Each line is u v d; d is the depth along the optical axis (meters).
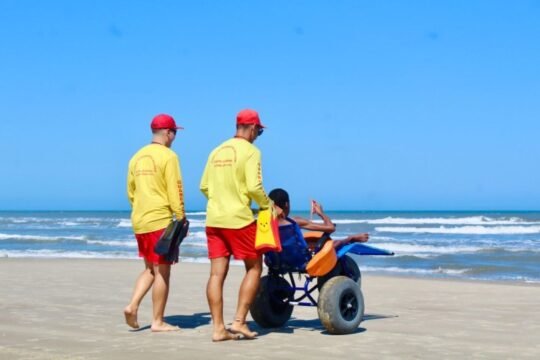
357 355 5.43
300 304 6.73
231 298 9.88
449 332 6.74
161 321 6.56
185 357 5.25
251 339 6.12
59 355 5.30
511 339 6.37
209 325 6.96
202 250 24.41
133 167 6.49
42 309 8.30
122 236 37.22
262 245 5.95
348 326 6.45
